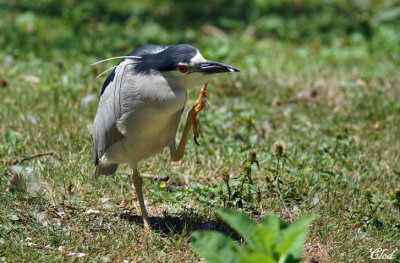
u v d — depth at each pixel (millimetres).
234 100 13781
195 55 7402
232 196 8906
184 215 8586
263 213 8844
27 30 18266
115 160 8484
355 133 12234
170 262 7617
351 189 9688
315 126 12492
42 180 9398
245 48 18359
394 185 10141
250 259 5684
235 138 11641
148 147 8180
